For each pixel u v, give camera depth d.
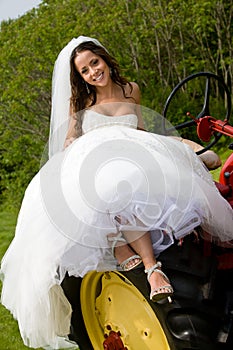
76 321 4.23
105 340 4.06
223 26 12.70
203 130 4.24
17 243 3.86
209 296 3.46
